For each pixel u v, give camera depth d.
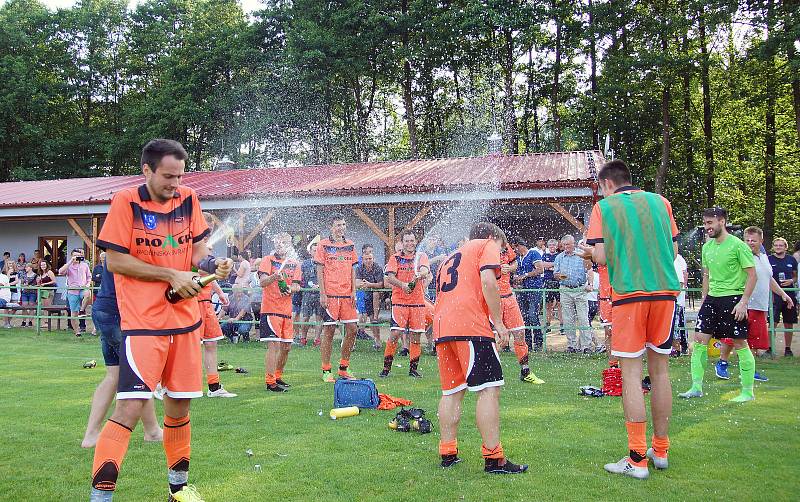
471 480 3.56
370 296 12.39
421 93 32.81
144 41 36.84
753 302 7.95
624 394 3.71
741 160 30.19
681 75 27.45
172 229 3.10
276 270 6.40
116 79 38.22
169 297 2.99
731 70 27.62
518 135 32.44
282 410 5.45
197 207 3.28
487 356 3.68
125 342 2.89
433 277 10.38
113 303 4.09
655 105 27.72
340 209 16.23
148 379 2.88
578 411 5.33
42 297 14.18
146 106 32.25
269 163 30.59
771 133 27.88
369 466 3.83
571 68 30.72
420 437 4.53
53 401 5.81
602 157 16.91
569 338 9.60
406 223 16.05
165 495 3.35
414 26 28.62
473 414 5.17
